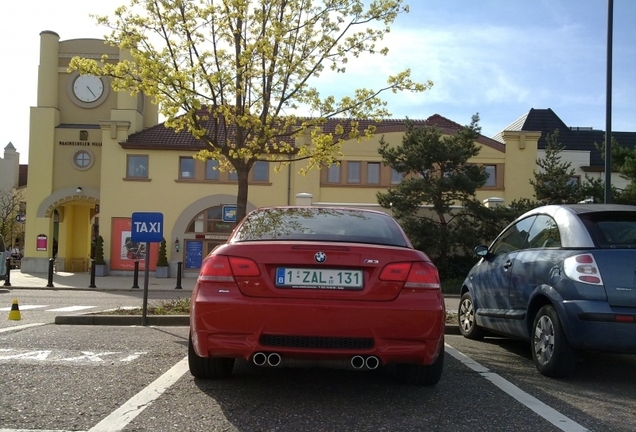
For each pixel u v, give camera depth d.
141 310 9.88
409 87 11.77
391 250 4.66
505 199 29.83
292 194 29.23
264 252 4.61
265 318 4.46
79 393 4.80
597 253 5.49
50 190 31.62
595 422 4.35
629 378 5.89
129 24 11.00
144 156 29.56
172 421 4.16
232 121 11.47
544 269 6.00
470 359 6.68
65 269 33.88
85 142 31.84
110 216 29.30
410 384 5.34
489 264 7.60
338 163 12.80
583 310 5.35
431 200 22.67
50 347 6.73
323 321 4.44
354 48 11.48
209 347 4.55
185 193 29.38
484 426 4.20
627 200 20.22
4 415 4.20
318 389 5.14
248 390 5.04
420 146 23.00
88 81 32.22
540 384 5.51
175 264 29.06
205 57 11.10
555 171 25.27
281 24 10.77
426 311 4.50
